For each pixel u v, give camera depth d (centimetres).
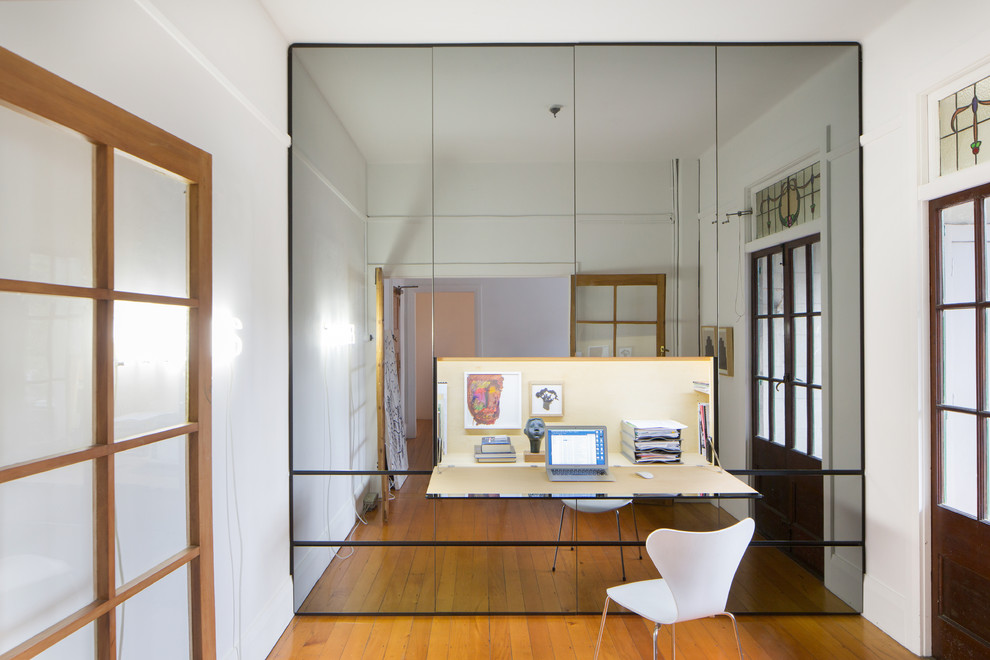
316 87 292
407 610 290
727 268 292
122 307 149
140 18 167
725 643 262
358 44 292
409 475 294
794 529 292
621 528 291
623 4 256
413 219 293
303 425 292
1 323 115
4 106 115
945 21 234
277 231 276
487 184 293
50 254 126
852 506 290
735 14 265
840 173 290
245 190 238
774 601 290
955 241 239
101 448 138
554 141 292
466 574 291
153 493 161
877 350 278
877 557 279
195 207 179
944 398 246
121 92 158
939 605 246
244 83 239
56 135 128
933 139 246
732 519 291
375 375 292
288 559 289
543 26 276
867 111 285
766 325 291
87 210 137
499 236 292
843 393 290
